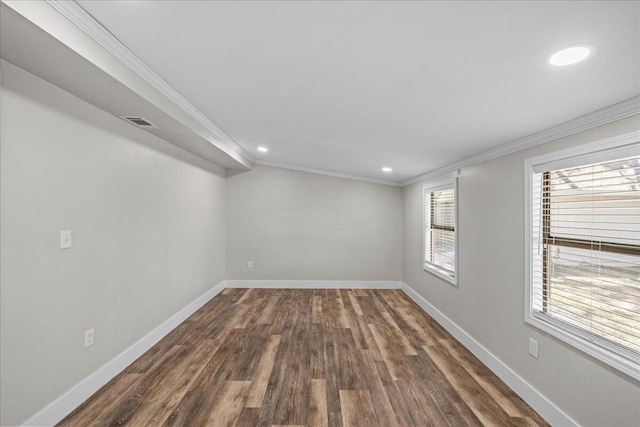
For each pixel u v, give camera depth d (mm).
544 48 1230
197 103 2631
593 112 1789
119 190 2688
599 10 971
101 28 1552
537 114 1897
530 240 2326
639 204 1620
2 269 1698
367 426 2062
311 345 3301
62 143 2084
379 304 4824
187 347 3221
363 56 1519
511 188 2580
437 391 2471
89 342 2340
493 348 2797
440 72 1563
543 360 2178
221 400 2324
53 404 2012
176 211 3771
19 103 1779
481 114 2039
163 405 2256
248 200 5727
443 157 3459
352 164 4773
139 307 3010
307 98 2211
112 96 2109
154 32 1528
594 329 1858
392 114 2314
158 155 3324
